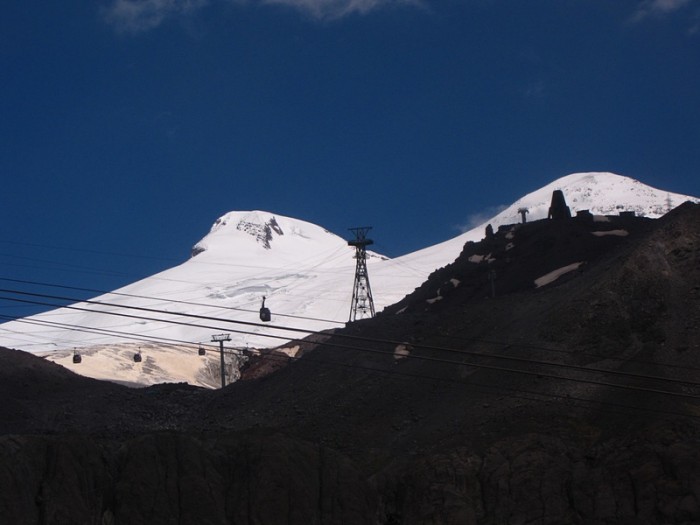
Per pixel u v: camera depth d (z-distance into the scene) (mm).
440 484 155250
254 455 158125
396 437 175500
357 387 196875
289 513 153250
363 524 155250
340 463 160000
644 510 146250
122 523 150000
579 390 173750
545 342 190000
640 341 183250
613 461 153250
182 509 152000
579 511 149500
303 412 192500
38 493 146375
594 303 193000
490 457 158750
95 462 152625
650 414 163375
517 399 175625
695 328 181875
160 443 157250
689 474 147000
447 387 187125
